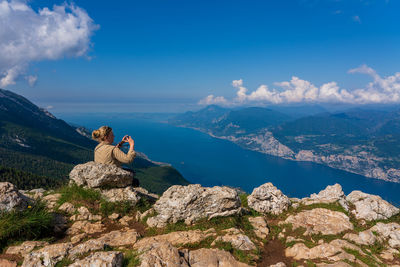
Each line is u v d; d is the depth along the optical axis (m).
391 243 4.64
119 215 4.89
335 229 5.00
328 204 6.02
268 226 5.14
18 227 3.85
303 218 5.42
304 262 3.96
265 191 5.88
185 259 3.53
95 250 3.60
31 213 4.16
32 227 4.03
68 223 4.52
